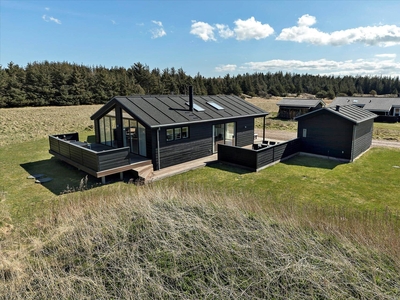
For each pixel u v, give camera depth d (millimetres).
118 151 10180
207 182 10234
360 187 9469
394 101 32844
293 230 5293
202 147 13383
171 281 4125
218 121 13914
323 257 4477
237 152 12125
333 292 3748
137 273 4227
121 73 67438
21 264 4602
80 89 51344
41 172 11398
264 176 10867
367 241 4855
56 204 7809
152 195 7242
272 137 19875
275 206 6883
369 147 15898
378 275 4055
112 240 5211
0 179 10477
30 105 46969
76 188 9453
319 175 10922
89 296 3861
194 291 3912
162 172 11133
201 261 4488
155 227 5445
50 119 28250
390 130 23203
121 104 12109
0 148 15922
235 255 4609
